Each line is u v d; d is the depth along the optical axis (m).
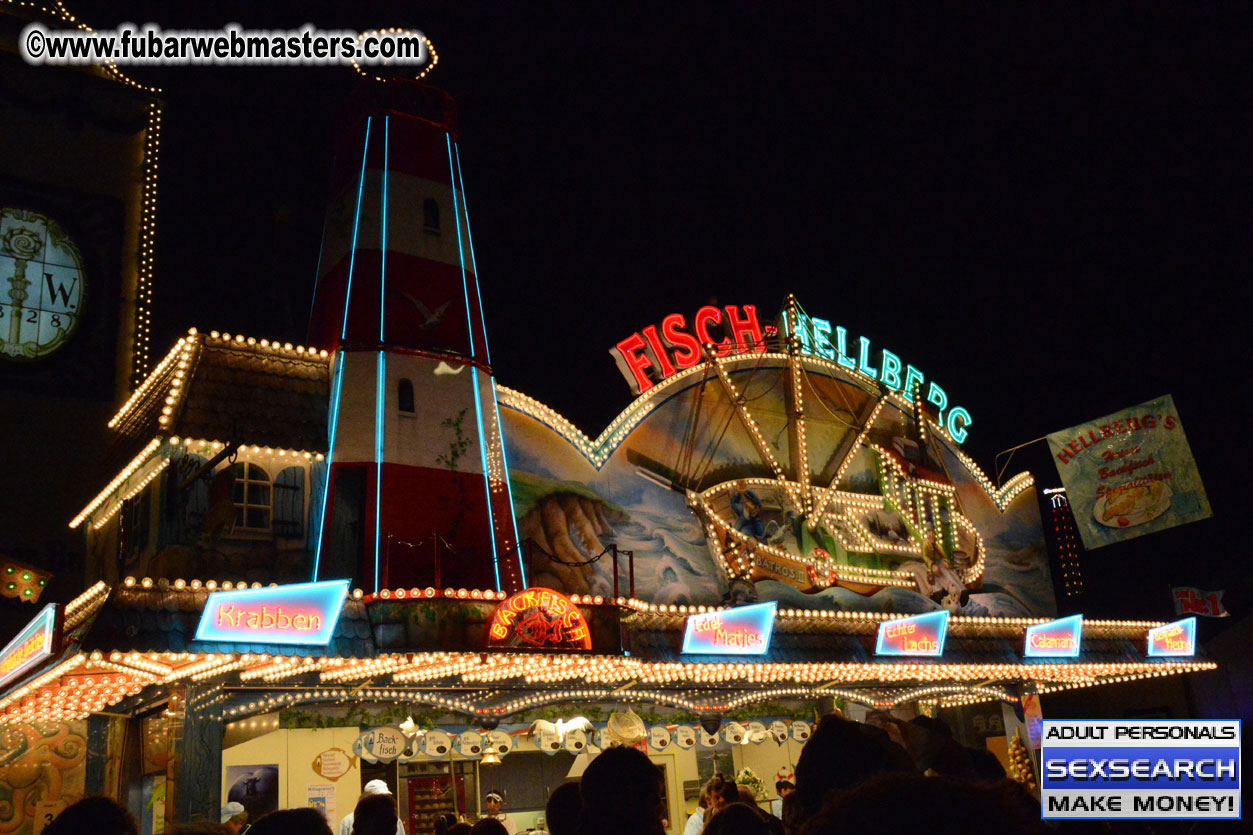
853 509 22.58
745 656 17.58
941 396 25.86
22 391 17.78
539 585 17.48
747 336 22.75
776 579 20.42
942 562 23.50
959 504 24.75
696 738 19.81
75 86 19.75
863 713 22.88
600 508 18.92
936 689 22.78
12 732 15.10
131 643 11.47
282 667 13.62
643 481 19.77
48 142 19.19
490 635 14.06
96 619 11.53
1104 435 23.88
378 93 18.53
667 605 17.28
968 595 23.80
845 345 24.47
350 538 15.12
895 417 24.39
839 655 18.91
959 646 21.11
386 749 16.50
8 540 16.91
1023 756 23.75
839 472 22.59
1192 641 24.78
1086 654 22.86
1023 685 24.09
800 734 21.08
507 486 17.09
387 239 17.28
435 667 14.97
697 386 21.23
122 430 16.95
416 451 16.03
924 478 23.92
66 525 17.58
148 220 19.89
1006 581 25.12
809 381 23.06
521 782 19.19
